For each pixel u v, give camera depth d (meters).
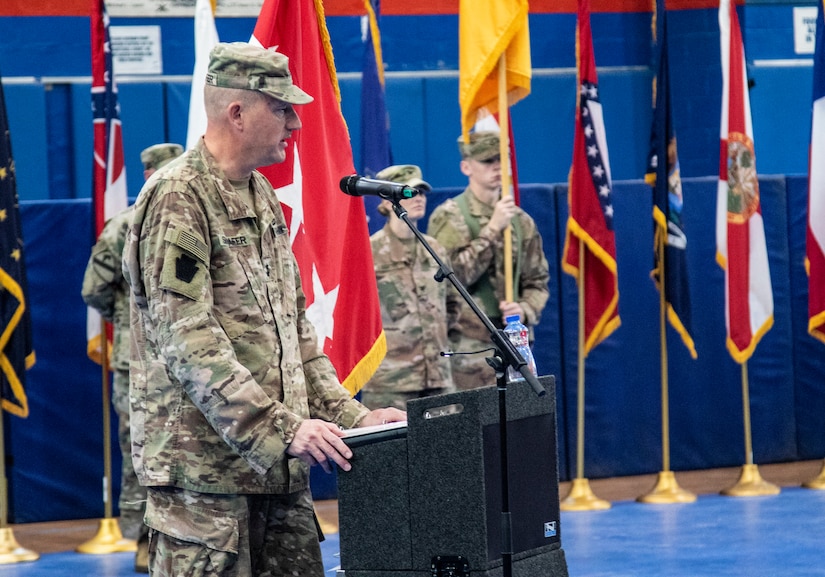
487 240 8.85
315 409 4.47
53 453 9.95
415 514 3.85
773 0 12.72
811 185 10.38
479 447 3.75
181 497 4.08
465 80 8.72
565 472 11.14
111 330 9.05
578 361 10.84
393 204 4.30
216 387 3.92
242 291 4.14
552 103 12.40
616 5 12.48
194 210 4.07
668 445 10.45
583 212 10.17
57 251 9.94
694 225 11.50
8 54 11.28
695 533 8.66
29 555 8.62
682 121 12.62
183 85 11.55
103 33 8.99
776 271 11.66
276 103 4.23
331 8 11.82
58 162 11.32
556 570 4.11
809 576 7.12
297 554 4.36
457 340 9.02
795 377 11.78
